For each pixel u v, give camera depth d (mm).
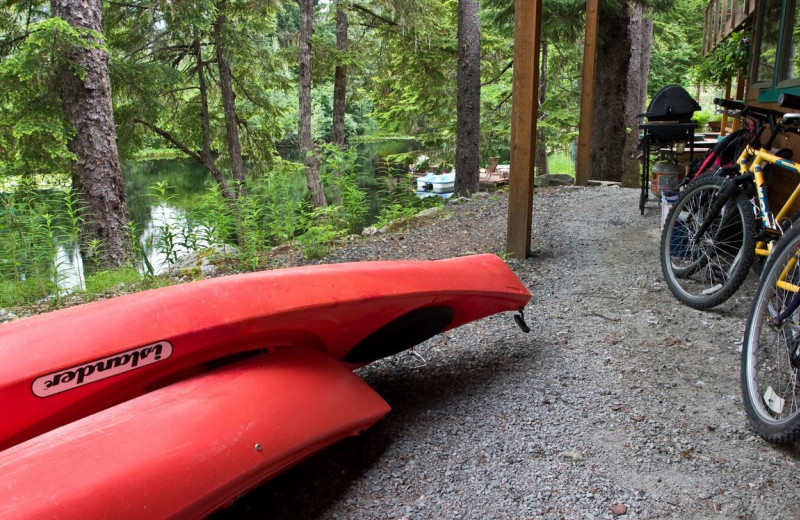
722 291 2891
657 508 1605
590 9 7863
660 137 5539
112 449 1280
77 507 1144
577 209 6344
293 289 1791
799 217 2488
